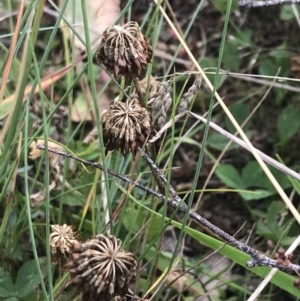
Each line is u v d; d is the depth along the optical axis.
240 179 0.33
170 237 0.33
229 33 0.42
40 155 0.28
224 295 0.30
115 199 0.30
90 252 0.16
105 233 0.23
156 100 0.23
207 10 0.43
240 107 0.37
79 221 0.29
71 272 0.16
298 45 0.39
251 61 0.39
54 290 0.22
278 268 0.20
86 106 0.36
